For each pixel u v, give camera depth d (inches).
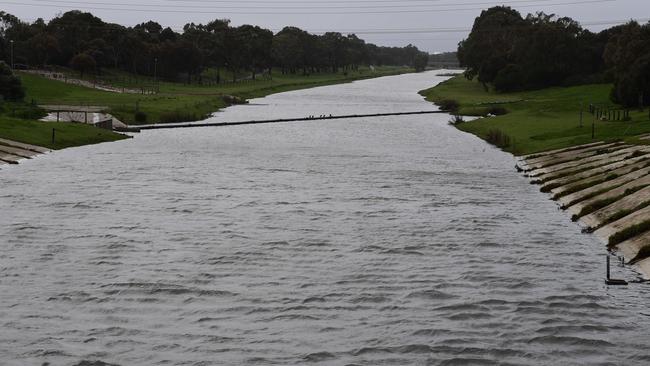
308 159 3253.0
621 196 2042.3
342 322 1270.9
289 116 5743.1
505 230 1892.2
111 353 1152.8
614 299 1373.0
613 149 2896.2
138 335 1218.6
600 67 7864.2
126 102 5738.2
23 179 2571.4
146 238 1782.7
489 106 6077.8
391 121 5374.0
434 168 2987.2
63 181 2544.3
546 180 2581.2
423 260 1625.2
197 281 1471.5
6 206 2108.8
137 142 3860.7
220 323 1268.5
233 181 2608.3
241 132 4480.8
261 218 2007.9
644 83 4795.8
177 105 5797.2
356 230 1884.8
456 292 1413.6
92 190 2384.4
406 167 3019.2
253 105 7116.1
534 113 5201.8
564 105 5556.1
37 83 6934.1
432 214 2075.5
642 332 1227.2
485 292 1413.6
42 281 1461.6
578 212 2052.2
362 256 1652.3
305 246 1728.6
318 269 1555.1
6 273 1504.7
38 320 1272.1
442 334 1219.9
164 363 1121.4
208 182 2578.7
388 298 1381.6
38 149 3307.1
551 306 1339.8
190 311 1320.1
